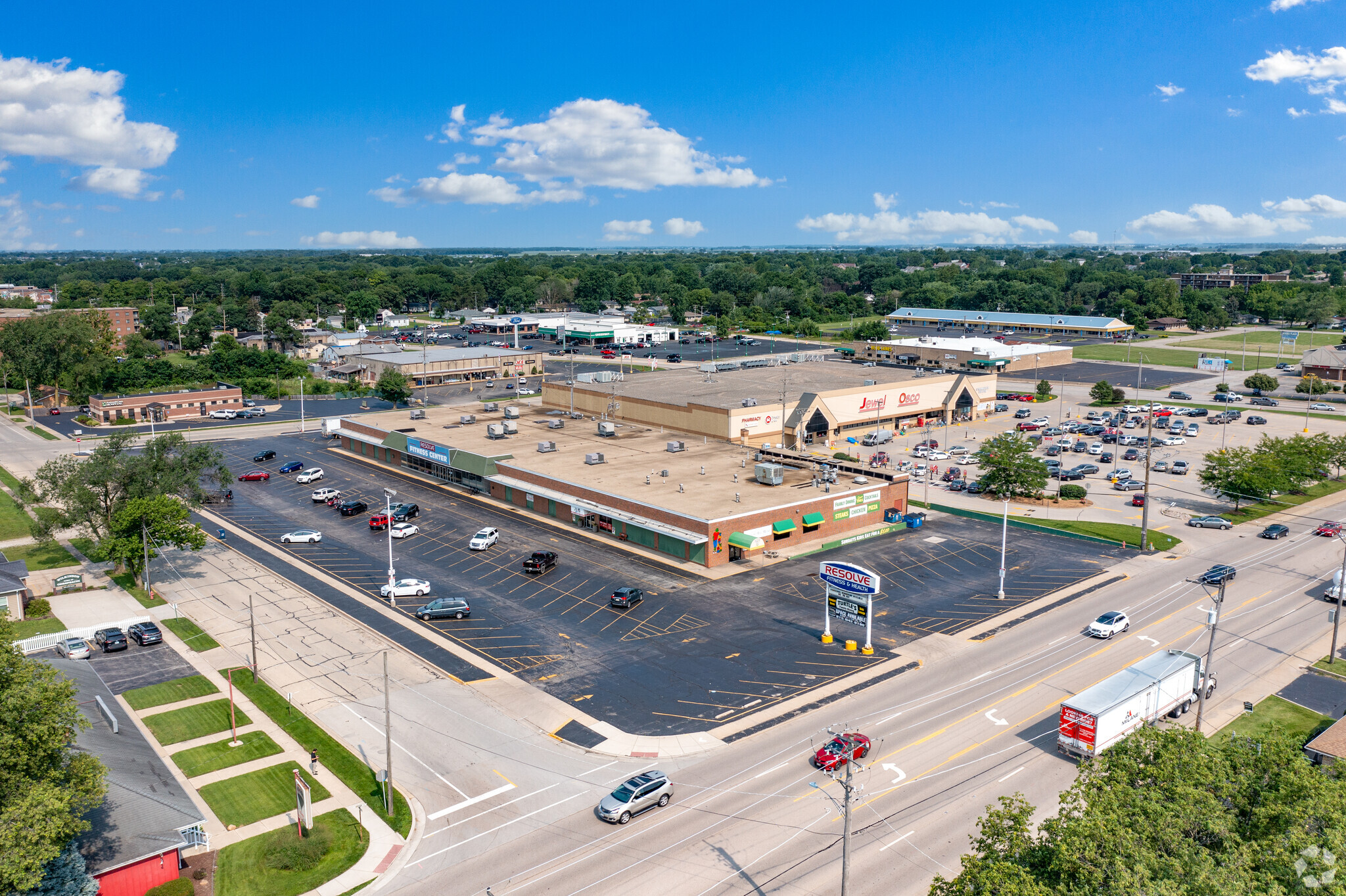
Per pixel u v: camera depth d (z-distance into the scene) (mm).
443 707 61625
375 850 46281
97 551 88250
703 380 168625
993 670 66375
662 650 70312
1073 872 32812
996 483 115562
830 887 42812
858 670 66562
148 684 65625
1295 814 34250
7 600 77625
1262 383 198000
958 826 47344
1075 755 53781
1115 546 96875
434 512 111188
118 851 42500
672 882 43500
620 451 124750
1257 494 110125
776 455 119438
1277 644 71312
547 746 56562
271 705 62219
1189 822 34250
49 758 40906
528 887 43281
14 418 182250
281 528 105938
